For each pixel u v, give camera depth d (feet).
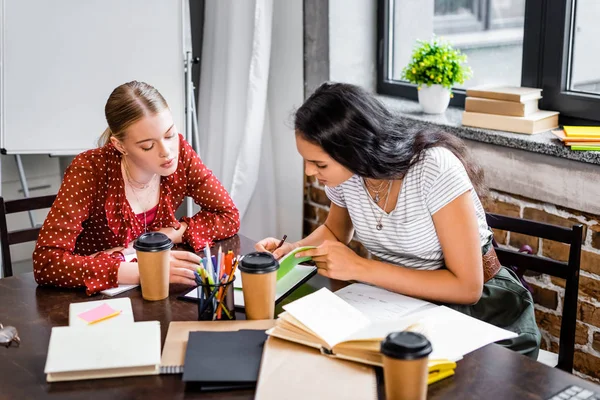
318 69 8.86
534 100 7.13
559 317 6.78
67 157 9.29
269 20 8.80
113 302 4.49
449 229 4.71
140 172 5.57
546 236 5.29
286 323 3.88
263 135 9.48
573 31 7.08
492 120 7.13
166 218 5.92
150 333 3.90
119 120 5.17
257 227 9.73
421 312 4.32
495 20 7.82
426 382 3.18
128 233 5.69
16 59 7.95
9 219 8.90
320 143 4.52
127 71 8.27
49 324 4.33
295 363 3.58
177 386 3.56
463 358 3.76
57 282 4.90
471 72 7.93
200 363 3.62
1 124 8.04
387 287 4.70
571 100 7.14
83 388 3.56
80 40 8.09
